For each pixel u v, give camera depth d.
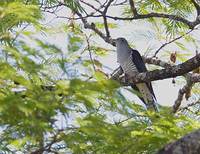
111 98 9.51
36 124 8.64
